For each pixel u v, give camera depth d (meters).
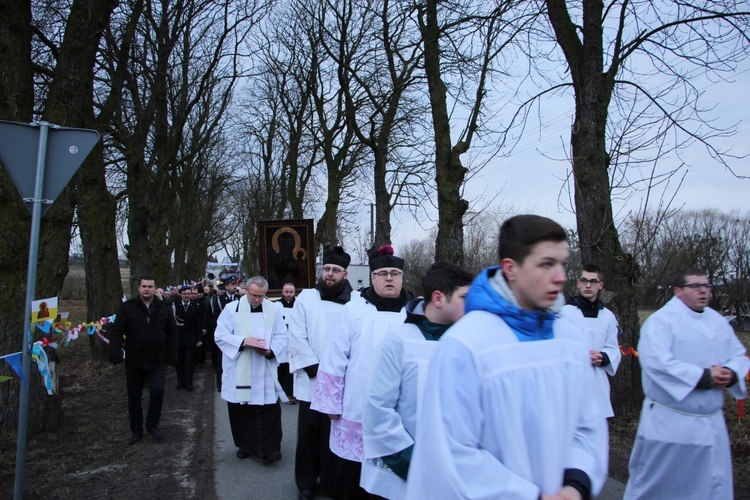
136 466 5.70
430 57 10.87
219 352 10.04
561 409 1.81
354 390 3.89
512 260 1.84
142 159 14.82
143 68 13.44
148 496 4.91
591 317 5.31
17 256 5.89
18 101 6.02
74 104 6.49
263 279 6.20
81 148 4.43
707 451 3.73
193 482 5.29
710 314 4.00
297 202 24.20
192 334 10.39
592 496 1.79
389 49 12.28
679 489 3.81
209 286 15.66
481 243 28.45
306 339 5.08
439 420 1.73
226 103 19.25
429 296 2.90
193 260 33.53
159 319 6.73
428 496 1.72
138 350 6.59
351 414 3.89
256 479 5.41
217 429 7.40
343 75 14.30
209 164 28.94
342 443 3.93
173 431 7.16
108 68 11.34
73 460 5.73
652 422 3.90
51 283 6.14
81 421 7.22
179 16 13.14
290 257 14.31
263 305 6.19
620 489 4.92
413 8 10.71
